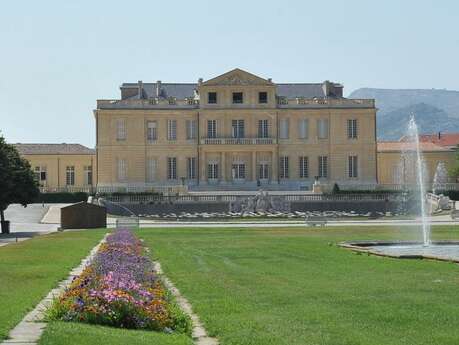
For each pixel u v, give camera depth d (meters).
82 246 61.69
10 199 89.94
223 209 126.56
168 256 51.38
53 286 34.84
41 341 19.50
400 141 179.62
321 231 80.62
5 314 24.89
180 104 159.38
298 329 23.42
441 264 42.34
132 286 24.84
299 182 158.38
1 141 90.88
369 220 107.12
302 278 37.25
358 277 36.84
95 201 125.50
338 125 159.75
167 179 159.25
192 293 32.25
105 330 21.55
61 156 164.38
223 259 48.94
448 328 22.98
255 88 159.12
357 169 160.00
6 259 49.34
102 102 158.62
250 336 22.42
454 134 199.25
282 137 160.00
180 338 21.61
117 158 158.62
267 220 110.75
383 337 21.88
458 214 109.44
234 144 158.25
